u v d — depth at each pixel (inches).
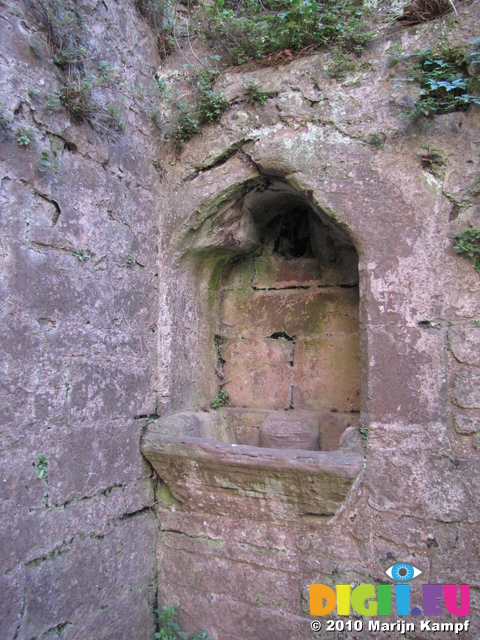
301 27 102.5
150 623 106.1
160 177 117.1
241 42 108.9
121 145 105.0
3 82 79.3
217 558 104.1
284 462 93.2
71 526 87.7
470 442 84.9
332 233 117.6
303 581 95.6
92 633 90.5
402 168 93.4
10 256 78.7
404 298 91.2
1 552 74.5
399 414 90.0
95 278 96.0
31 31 85.4
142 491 107.0
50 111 87.6
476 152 88.4
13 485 77.0
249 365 130.1
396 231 92.7
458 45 90.3
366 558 90.7
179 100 116.0
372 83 97.1
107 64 98.3
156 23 118.8
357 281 120.4
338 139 98.9
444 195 89.9
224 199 112.6
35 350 82.0
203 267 126.7
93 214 96.2
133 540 103.0
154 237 114.7
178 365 116.5
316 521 95.6
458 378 86.4
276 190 115.0
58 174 88.6
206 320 129.4
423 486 87.4
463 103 90.1
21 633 76.9
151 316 112.3
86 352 92.7
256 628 98.9
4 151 78.9
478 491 83.6
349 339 119.0
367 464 91.4
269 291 131.0
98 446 94.7
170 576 108.7
